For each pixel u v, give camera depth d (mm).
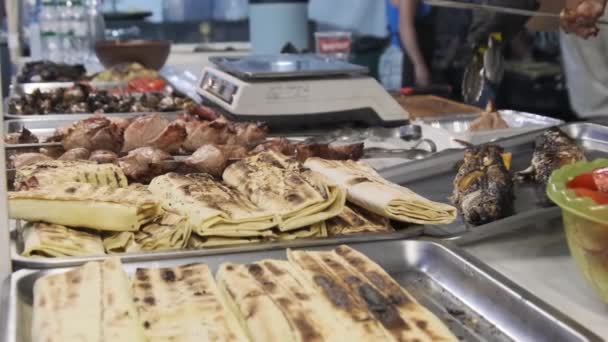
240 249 1168
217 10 5414
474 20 3086
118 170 1426
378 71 5055
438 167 1755
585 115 3617
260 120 2248
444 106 2717
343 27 5902
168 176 1419
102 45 3361
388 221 1315
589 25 2096
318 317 912
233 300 973
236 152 1644
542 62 4121
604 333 967
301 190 1286
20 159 1555
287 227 1219
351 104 2320
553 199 1040
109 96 2584
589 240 984
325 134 2262
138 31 5051
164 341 864
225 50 4648
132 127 1783
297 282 1006
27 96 2521
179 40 5254
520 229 1370
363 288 983
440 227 1324
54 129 2248
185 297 962
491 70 2562
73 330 863
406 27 4496
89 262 1048
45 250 1127
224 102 2293
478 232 1282
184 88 3029
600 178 1038
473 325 1000
